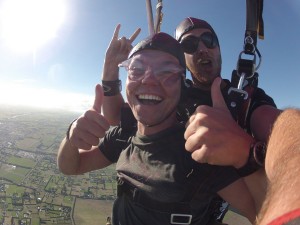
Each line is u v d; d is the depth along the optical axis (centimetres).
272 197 19
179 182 50
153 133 56
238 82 49
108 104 77
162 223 51
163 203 51
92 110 57
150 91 54
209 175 48
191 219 51
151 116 54
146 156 55
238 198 48
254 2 47
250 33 47
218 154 38
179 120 63
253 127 49
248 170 38
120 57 76
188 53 72
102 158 71
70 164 68
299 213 15
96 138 57
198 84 72
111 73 76
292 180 18
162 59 55
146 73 54
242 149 38
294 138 22
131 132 67
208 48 71
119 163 60
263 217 18
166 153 53
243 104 49
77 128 57
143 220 53
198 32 71
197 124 39
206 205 53
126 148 62
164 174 51
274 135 25
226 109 42
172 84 54
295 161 19
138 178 54
